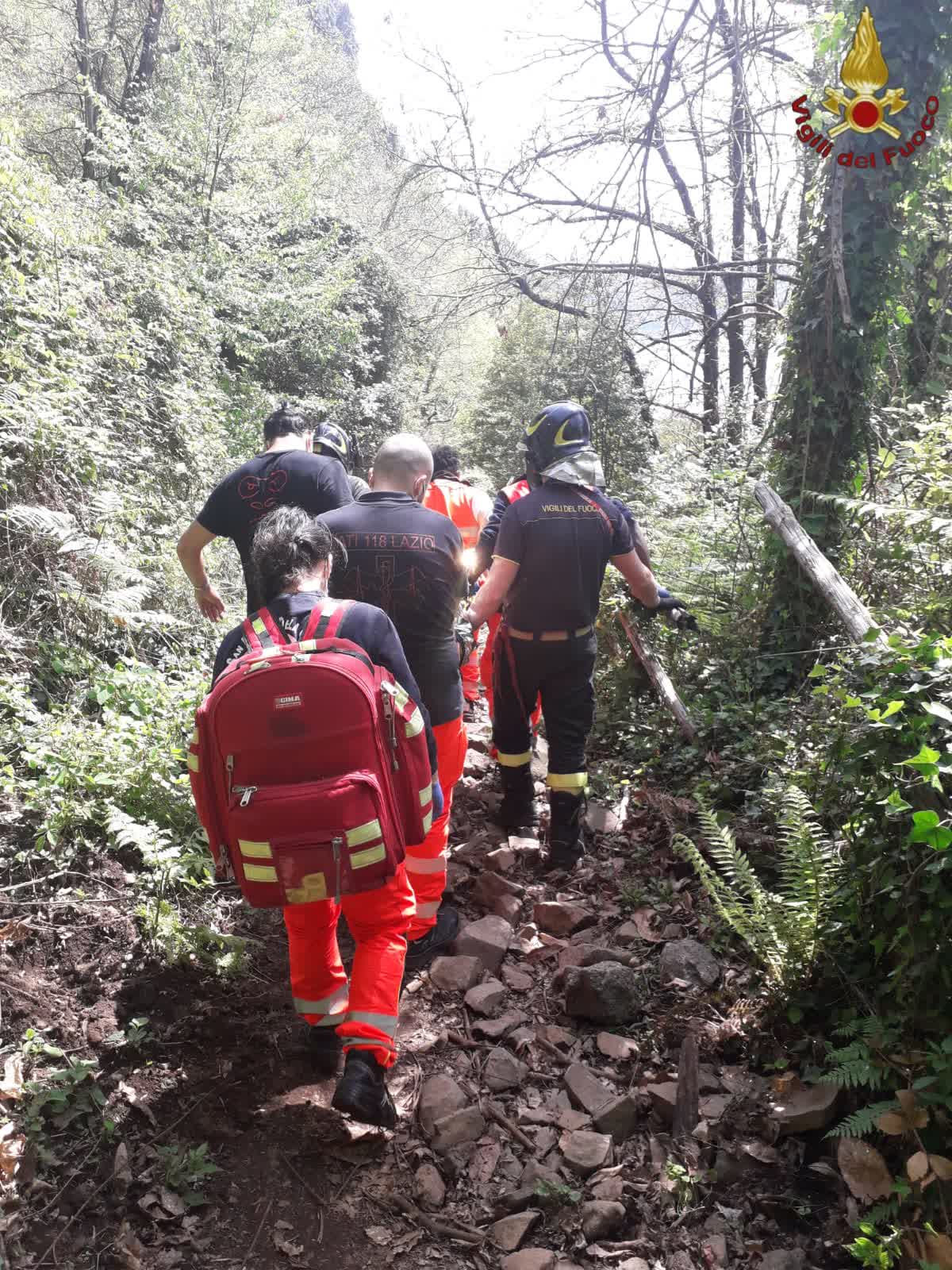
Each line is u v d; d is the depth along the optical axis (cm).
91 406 621
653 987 333
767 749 432
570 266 943
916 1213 230
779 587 507
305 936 285
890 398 593
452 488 567
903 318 507
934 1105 242
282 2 1545
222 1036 296
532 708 432
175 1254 231
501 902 385
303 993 289
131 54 1811
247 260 1366
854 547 498
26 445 487
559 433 411
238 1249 236
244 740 241
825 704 408
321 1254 238
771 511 468
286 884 237
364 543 331
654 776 481
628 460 1123
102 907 327
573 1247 242
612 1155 269
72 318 634
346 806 238
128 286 867
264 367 1396
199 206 1362
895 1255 221
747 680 505
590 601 408
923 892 247
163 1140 258
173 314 878
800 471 504
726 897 346
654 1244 243
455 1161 266
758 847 381
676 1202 253
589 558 403
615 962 329
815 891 293
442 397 2239
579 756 415
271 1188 254
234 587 661
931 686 250
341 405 1429
